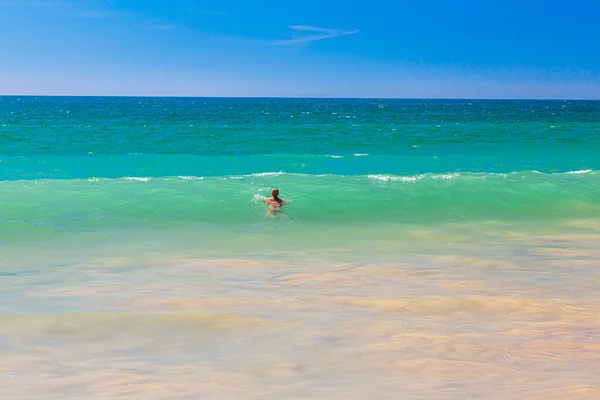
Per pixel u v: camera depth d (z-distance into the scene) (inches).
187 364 196.2
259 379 183.5
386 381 182.5
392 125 1683.1
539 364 199.2
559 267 361.7
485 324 244.7
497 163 863.1
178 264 360.2
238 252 402.0
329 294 288.8
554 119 2245.3
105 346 213.2
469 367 195.6
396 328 236.4
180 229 471.8
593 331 237.8
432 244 432.8
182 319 242.2
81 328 231.0
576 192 607.8
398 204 571.2
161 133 1291.8
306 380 183.0
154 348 211.6
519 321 249.4
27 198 548.1
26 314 246.2
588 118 2365.9
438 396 170.1
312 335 226.2
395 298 280.1
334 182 640.4
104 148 996.6
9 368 190.2
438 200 584.4
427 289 301.4
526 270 352.8
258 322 239.8
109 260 369.4
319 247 420.5
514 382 181.6
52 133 1264.8
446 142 1143.0
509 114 2923.2
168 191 589.0
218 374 187.2
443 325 241.9
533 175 677.9
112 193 575.8
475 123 1850.4
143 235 448.1
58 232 447.2
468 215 542.3
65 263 359.3
